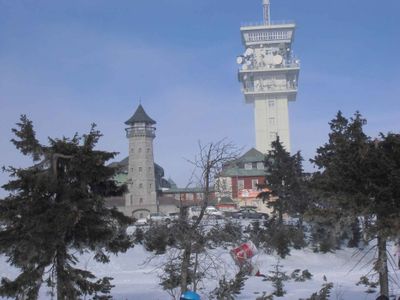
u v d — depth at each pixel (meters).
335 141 19.73
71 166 18.78
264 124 142.12
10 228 18.52
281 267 41.62
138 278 34.50
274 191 52.91
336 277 36.94
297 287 31.58
